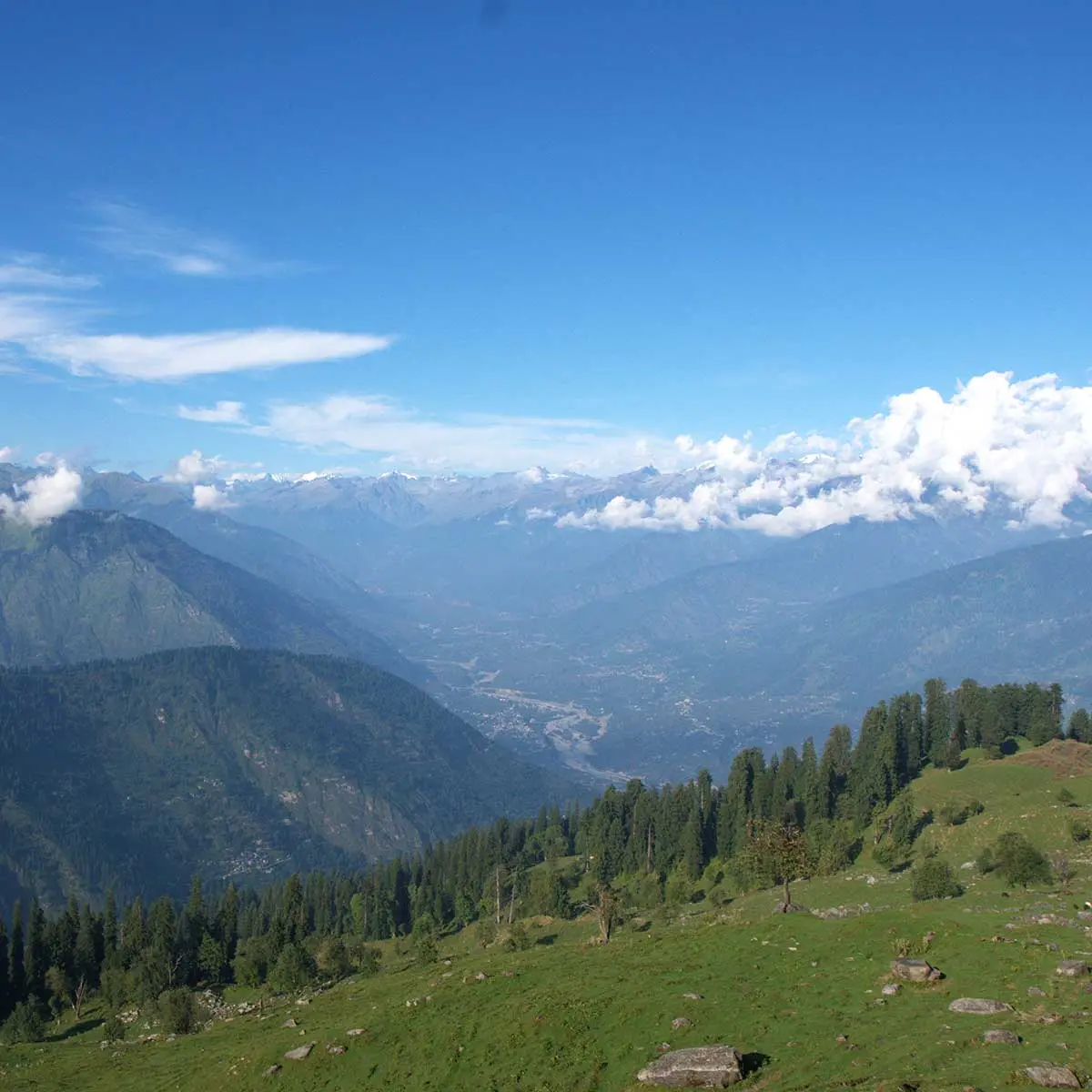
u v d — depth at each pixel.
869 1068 45.94
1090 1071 41.41
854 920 76.00
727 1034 56.16
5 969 155.62
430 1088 59.09
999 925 69.94
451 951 160.88
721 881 176.50
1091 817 141.38
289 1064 68.94
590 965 80.25
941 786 182.62
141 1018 129.75
